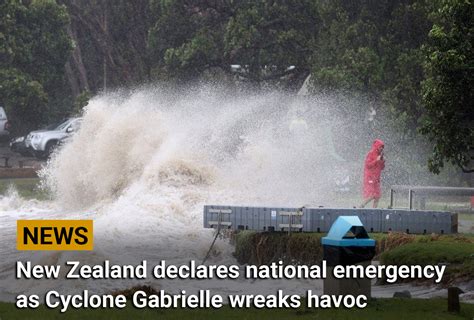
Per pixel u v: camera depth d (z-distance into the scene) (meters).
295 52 148.38
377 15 128.12
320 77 124.81
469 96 52.09
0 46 154.12
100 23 169.88
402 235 54.41
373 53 123.75
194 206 83.38
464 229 66.88
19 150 154.00
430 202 101.94
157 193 85.12
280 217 57.03
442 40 52.31
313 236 54.69
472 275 45.34
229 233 65.88
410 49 122.88
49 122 170.62
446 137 53.59
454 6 52.19
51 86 170.12
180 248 64.31
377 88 123.50
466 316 34.34
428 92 52.81
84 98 158.75
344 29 129.50
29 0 164.50
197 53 149.38
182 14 154.25
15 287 50.84
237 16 147.75
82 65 172.88
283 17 147.25
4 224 80.25
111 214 79.31
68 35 162.00
